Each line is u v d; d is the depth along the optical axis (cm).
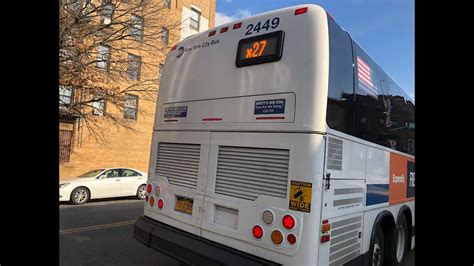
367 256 423
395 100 543
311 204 320
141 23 1377
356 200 396
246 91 387
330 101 341
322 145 328
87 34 1220
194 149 437
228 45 420
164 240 429
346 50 382
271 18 382
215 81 424
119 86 1473
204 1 2461
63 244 643
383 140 488
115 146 1973
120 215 1005
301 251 319
